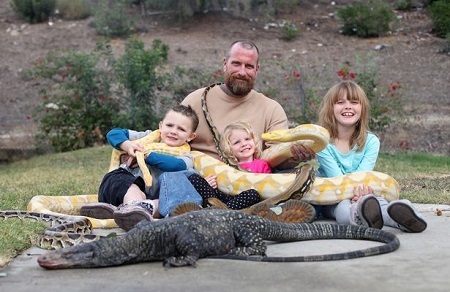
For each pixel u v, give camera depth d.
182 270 3.12
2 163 9.66
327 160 4.36
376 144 4.47
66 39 18.06
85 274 3.10
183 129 4.38
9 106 14.38
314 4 19.77
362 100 4.37
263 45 17.31
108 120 10.56
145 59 10.25
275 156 4.36
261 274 3.05
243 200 4.11
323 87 11.91
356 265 3.16
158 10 18.98
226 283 2.94
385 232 3.59
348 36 17.83
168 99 10.38
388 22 17.77
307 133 4.03
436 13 17.48
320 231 3.65
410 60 15.91
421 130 10.62
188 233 3.24
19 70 16.45
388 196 4.15
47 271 3.15
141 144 4.28
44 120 10.66
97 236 3.52
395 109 9.98
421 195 5.32
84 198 4.73
